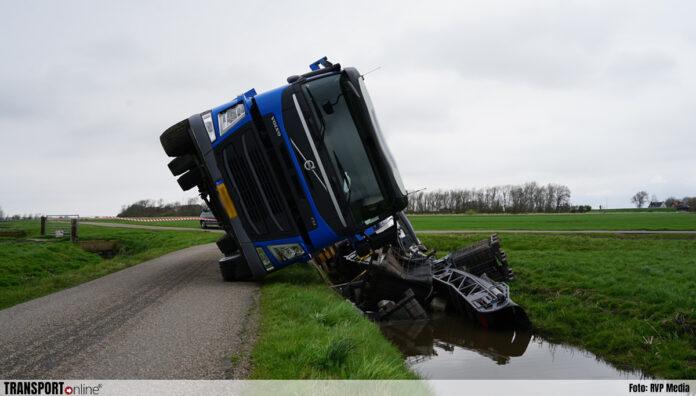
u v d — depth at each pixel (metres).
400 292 11.12
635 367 8.23
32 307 8.39
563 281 14.72
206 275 13.79
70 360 5.09
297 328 6.41
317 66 11.09
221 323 6.92
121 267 16.14
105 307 8.32
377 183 10.20
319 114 10.13
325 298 9.16
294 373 4.55
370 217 10.16
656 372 7.90
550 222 71.50
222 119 10.88
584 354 9.15
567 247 27.98
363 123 10.21
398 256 11.54
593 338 9.88
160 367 4.81
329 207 10.09
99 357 5.19
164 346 5.64
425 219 93.44
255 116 10.59
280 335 5.96
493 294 11.22
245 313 7.70
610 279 13.77
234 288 10.84
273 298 9.03
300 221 10.60
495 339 10.17
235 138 10.68
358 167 10.15
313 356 4.94
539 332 10.86
